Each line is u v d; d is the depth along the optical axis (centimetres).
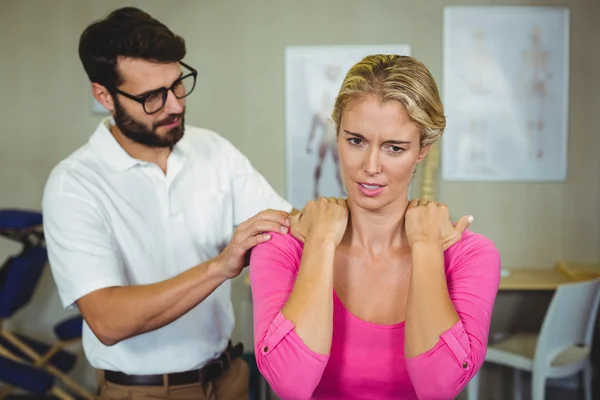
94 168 171
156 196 176
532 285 338
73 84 381
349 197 133
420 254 121
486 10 369
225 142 197
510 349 321
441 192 382
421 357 115
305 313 115
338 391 128
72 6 377
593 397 373
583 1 368
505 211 381
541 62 371
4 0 379
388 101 112
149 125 167
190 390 176
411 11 371
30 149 386
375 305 129
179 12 376
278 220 133
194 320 175
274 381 117
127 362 172
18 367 319
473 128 376
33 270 326
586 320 313
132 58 160
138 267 174
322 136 379
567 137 374
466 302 121
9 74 382
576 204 378
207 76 379
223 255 142
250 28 376
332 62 375
